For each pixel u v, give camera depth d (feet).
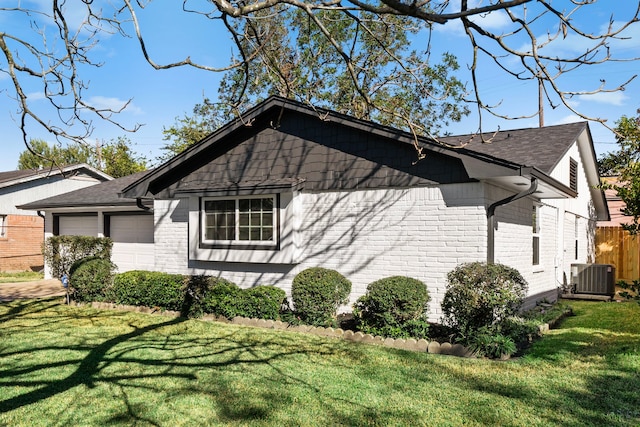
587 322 28.86
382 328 23.56
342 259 30.01
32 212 68.28
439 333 24.47
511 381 17.04
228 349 21.74
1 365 19.35
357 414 14.07
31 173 68.74
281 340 23.48
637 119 33.55
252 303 27.89
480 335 20.92
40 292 43.91
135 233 47.98
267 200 32.24
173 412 14.25
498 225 27.73
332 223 30.53
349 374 17.90
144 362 19.65
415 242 27.58
